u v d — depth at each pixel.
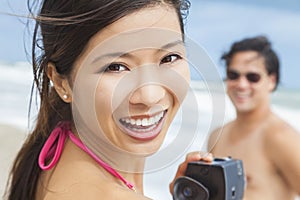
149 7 0.92
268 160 3.23
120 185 1.01
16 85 10.73
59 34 0.99
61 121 1.10
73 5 0.96
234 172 1.29
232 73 3.43
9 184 1.28
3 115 8.64
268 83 3.42
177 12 0.99
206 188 1.23
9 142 6.31
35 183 1.16
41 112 1.12
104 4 0.92
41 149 1.16
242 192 1.35
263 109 3.30
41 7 1.04
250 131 3.30
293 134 3.22
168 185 1.22
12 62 11.62
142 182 1.09
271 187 3.24
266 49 3.52
